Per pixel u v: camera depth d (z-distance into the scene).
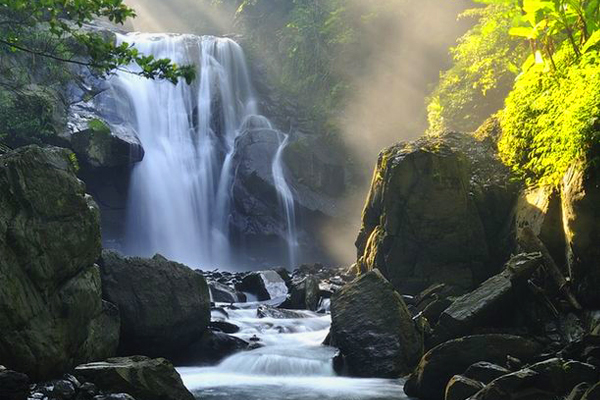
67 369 7.30
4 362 6.50
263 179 23.77
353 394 8.13
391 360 9.09
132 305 9.34
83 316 7.70
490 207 11.82
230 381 8.84
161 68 7.71
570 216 8.30
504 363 7.85
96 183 22.09
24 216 7.05
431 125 18.25
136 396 6.94
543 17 9.54
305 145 24.64
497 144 12.57
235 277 17.22
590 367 6.85
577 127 7.95
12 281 6.73
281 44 28.98
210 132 26.25
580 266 8.29
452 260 11.76
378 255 12.51
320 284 14.27
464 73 18.23
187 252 24.22
